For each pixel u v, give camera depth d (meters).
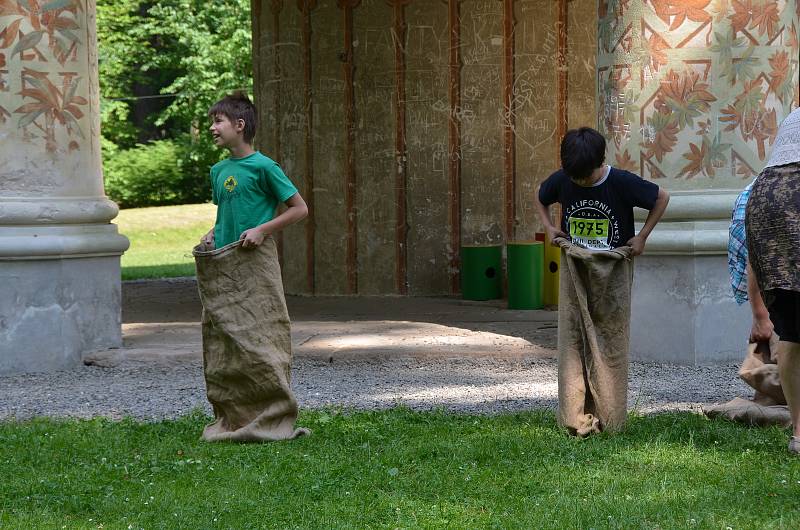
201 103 42.12
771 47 10.29
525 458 6.32
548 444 6.61
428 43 16.47
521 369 10.07
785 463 6.05
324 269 16.98
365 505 5.47
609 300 6.85
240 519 5.27
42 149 10.59
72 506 5.54
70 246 10.59
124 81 44.94
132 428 7.45
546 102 16.20
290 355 7.04
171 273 22.88
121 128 45.00
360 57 16.62
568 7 16.06
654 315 10.32
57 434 7.24
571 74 16.11
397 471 6.03
